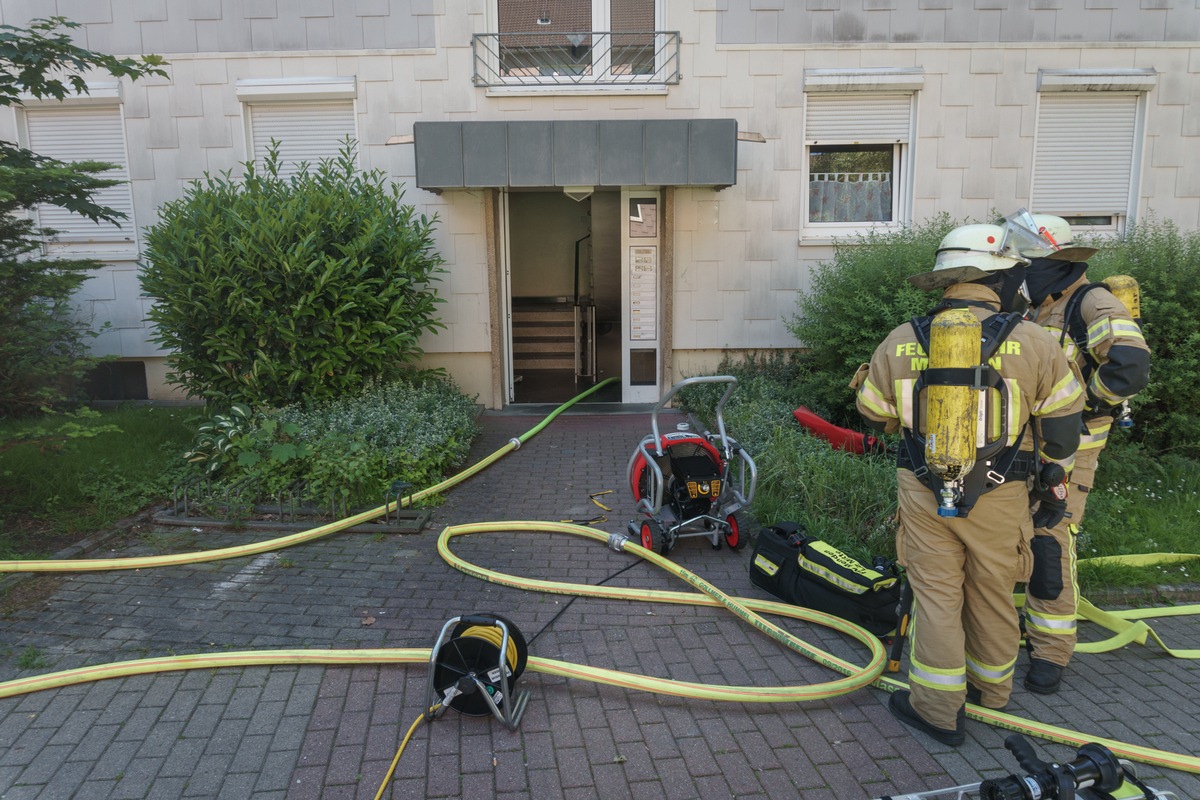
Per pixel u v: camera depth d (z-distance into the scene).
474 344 8.57
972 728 3.09
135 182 8.33
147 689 3.31
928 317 2.92
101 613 4.00
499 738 3.00
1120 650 3.78
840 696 3.32
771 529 4.33
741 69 8.14
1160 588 4.39
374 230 6.54
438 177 7.30
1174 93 8.29
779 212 8.38
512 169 7.26
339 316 6.41
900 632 3.33
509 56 8.20
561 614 4.01
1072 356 3.42
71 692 3.28
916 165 8.34
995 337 2.73
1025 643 3.74
